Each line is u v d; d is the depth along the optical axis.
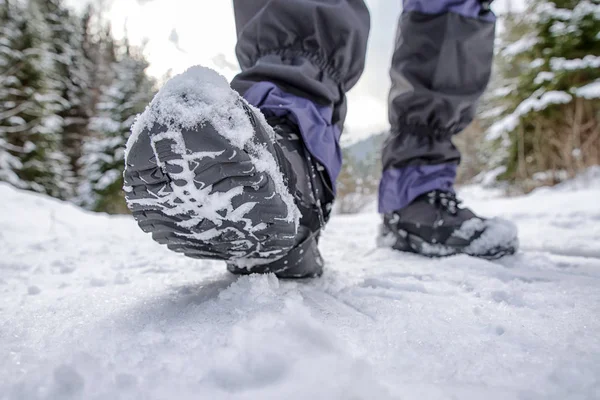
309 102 0.79
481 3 1.14
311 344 0.39
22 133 7.88
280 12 0.84
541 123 6.65
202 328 0.48
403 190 1.15
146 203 0.56
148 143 0.51
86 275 0.97
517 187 6.88
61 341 0.47
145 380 0.36
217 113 0.51
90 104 12.60
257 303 0.55
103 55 14.19
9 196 2.35
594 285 0.72
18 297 0.74
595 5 6.34
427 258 1.08
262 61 0.84
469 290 0.72
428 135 1.14
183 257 1.23
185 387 0.35
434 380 0.36
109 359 0.40
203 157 0.51
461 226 1.05
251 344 0.39
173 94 0.51
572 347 0.42
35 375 0.37
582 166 5.67
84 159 9.63
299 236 0.71
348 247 1.42
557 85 6.52
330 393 0.31
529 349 0.43
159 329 0.48
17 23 8.04
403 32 1.13
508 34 7.91
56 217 2.24
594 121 6.17
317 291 0.70
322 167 0.79
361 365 0.35
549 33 6.71
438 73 1.10
